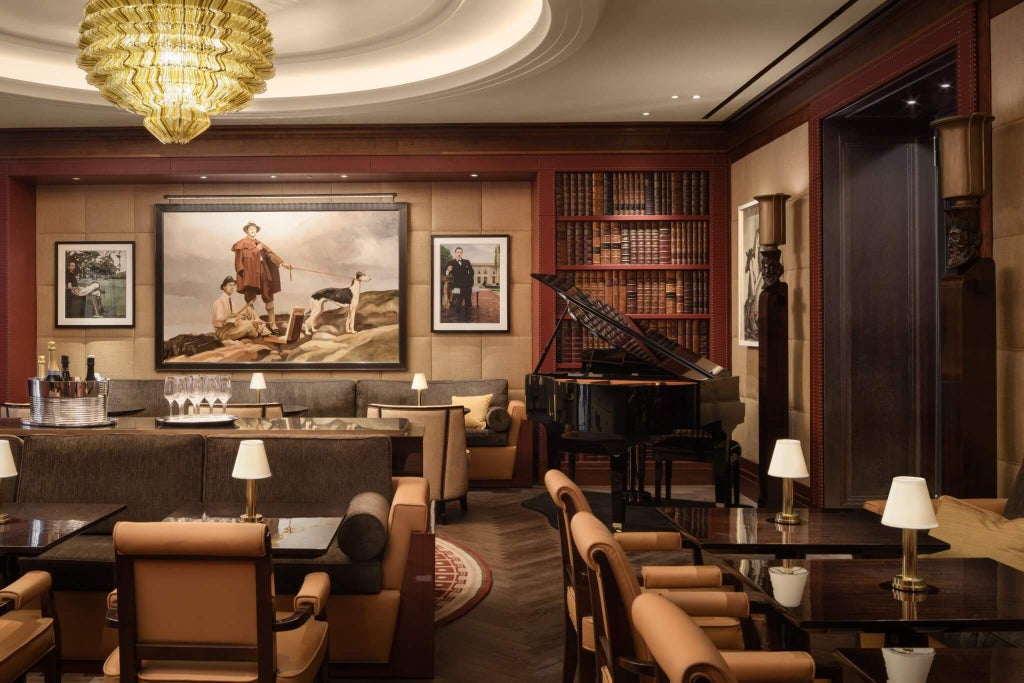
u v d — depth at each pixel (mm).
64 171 7668
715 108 7055
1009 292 3848
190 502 3693
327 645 2920
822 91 5695
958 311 3773
